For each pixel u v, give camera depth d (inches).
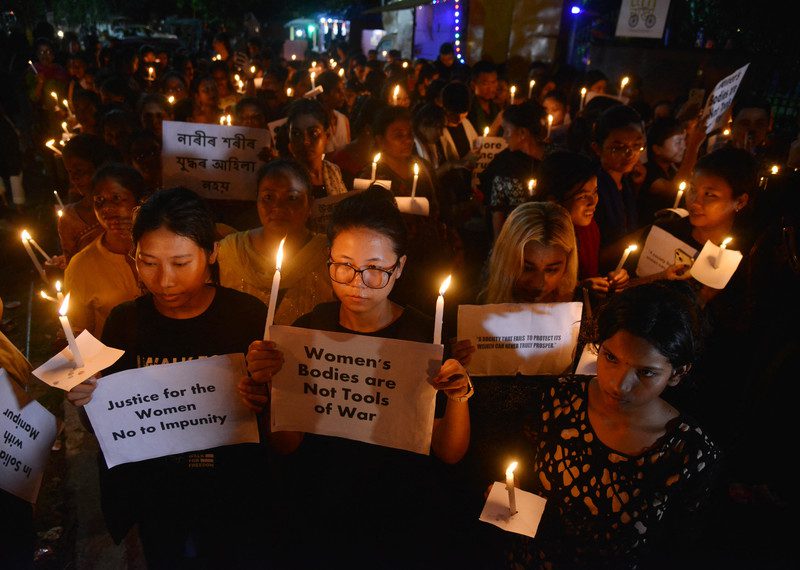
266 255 129.4
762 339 124.2
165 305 93.1
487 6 519.5
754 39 434.6
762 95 422.0
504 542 93.8
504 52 531.5
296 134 176.2
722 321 128.0
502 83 359.9
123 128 226.2
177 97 375.6
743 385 127.9
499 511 78.4
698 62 427.8
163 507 97.3
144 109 259.8
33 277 276.5
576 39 581.6
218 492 97.6
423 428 80.0
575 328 98.9
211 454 96.1
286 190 124.7
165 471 96.0
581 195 134.3
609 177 161.0
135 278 128.7
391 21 765.9
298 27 1178.6
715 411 128.3
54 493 154.9
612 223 158.7
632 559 78.0
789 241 118.1
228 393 86.4
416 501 91.7
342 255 79.4
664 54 432.5
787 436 127.0
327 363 80.1
